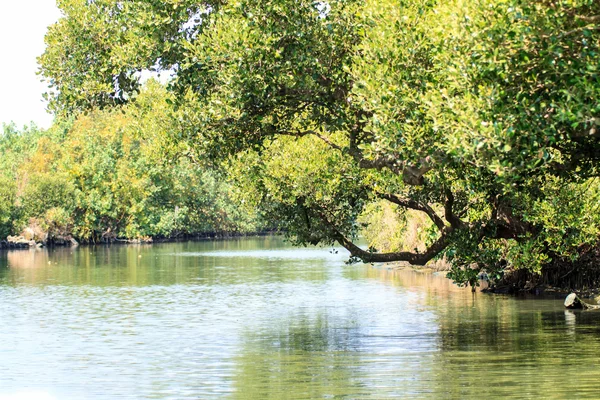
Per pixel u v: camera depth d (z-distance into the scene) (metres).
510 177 22.16
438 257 48.03
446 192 39.34
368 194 45.88
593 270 54.47
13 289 66.56
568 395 22.86
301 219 47.56
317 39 28.11
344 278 73.88
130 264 99.12
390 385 25.48
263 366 30.39
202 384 27.17
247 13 27.16
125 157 170.88
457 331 38.59
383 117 25.59
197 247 148.00
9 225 159.88
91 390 26.72
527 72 21.16
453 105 22.16
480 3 20.59
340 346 34.97
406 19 25.22
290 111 31.36
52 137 179.62
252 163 48.12
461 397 23.14
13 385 27.89
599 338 34.72
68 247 157.62
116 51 30.97
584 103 20.33
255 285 68.19
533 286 55.88
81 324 44.97
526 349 32.00
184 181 175.12
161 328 42.88
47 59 33.00
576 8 19.95
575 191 46.81
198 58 28.16
